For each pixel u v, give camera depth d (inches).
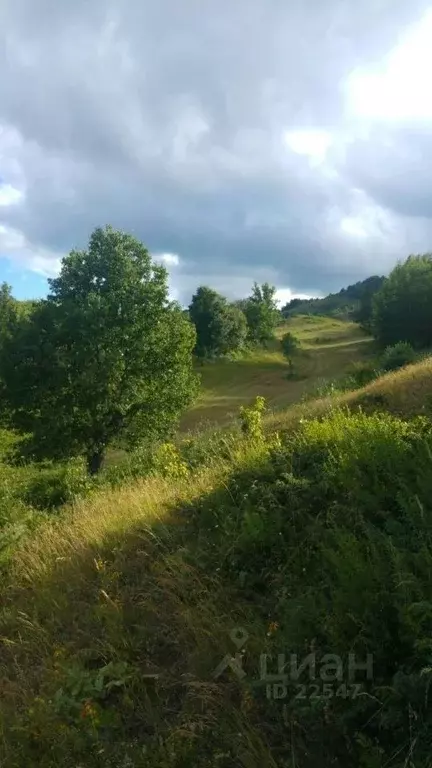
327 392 701.3
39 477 694.5
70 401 953.5
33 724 129.3
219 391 2042.3
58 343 971.9
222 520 188.9
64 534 254.5
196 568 171.2
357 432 213.0
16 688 150.6
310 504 178.2
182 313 1092.5
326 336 3545.8
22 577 226.4
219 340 2923.2
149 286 1026.7
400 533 141.0
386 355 1012.5
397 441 191.0
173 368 1032.2
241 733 110.7
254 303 3378.4
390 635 110.0
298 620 122.0
